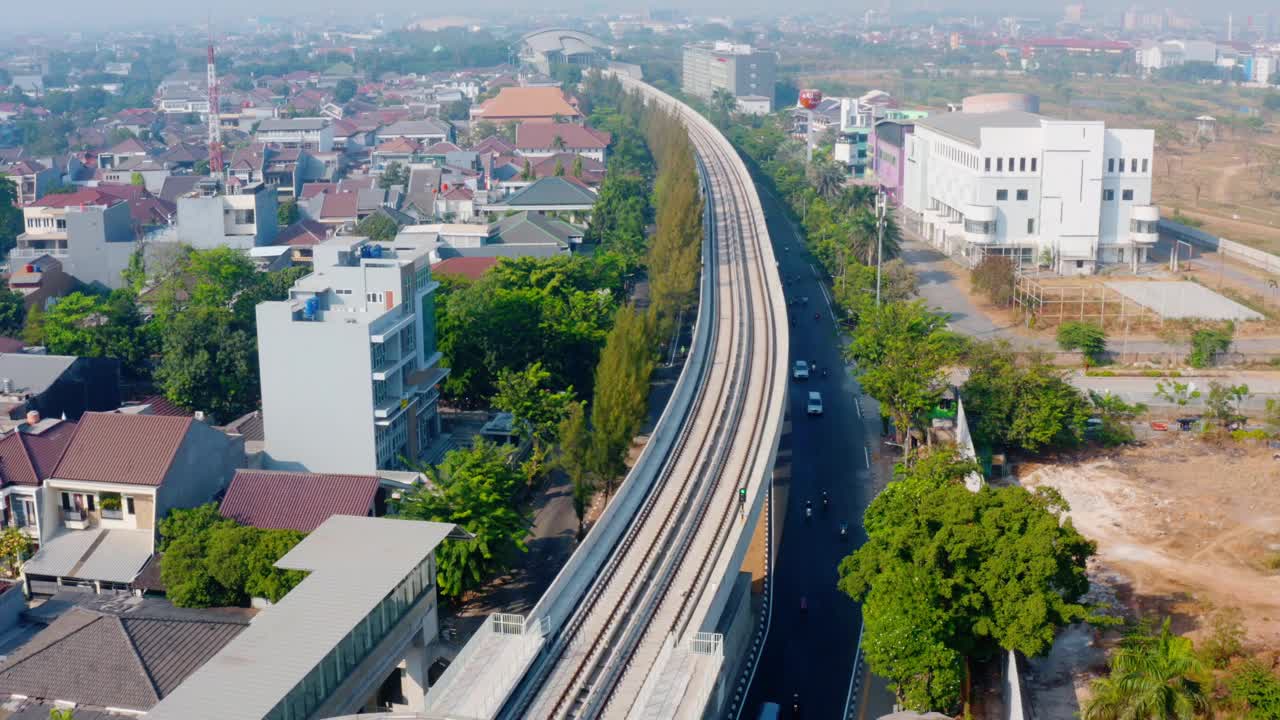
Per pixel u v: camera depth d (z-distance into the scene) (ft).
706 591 331.98
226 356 528.63
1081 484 459.73
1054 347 625.41
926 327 560.61
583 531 436.76
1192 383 565.53
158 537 386.52
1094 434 505.25
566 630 321.73
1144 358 604.08
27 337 609.83
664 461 455.22
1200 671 271.08
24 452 398.83
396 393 474.08
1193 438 507.71
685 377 544.62
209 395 526.16
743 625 365.61
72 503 395.55
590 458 433.89
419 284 499.10
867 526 358.02
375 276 474.49
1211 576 378.73
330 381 450.71
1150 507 435.53
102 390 526.57
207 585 361.71
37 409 482.28
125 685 296.51
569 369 581.53
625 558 369.71
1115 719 265.95
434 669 336.90
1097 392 546.67
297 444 456.86
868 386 496.23
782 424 502.38
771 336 629.92
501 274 650.43
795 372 608.60
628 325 474.08
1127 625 338.13
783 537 431.84
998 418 478.59
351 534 328.49
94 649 306.55
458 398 563.07
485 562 373.40
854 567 343.05
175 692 252.62
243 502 397.80
